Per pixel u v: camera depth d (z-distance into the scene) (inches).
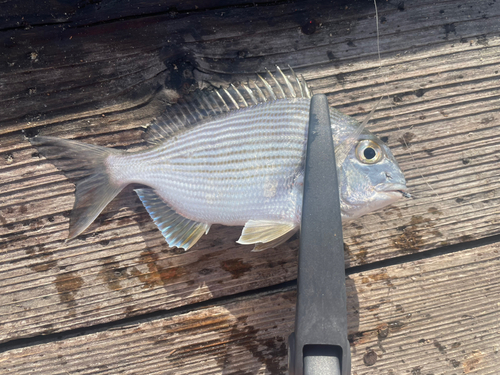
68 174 9.2
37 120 9.2
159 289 9.4
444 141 9.8
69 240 9.3
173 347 9.3
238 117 8.4
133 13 9.0
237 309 9.4
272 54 9.4
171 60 9.2
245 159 8.3
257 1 9.2
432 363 9.6
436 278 9.7
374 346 9.6
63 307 9.3
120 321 9.4
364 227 9.7
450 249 9.8
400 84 9.7
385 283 9.7
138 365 9.3
